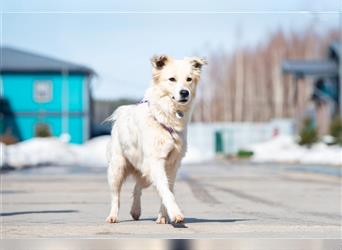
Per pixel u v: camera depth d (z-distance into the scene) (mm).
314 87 62156
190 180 24109
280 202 15430
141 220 10930
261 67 92750
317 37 94000
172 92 9555
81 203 14891
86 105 58000
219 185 21516
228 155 54625
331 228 9953
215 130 63031
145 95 9984
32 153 40031
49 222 10844
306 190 19328
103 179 24359
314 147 48250
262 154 51531
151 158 9648
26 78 57844
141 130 9773
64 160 41000
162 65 9742
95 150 45594
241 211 13141
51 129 57938
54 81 57906
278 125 62562
